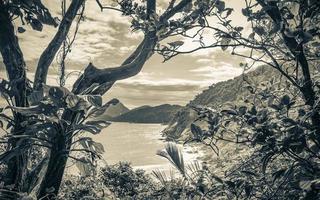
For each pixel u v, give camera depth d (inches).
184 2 197.3
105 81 243.3
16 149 217.0
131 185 328.5
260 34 104.7
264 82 127.0
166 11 199.3
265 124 95.7
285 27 95.0
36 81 241.9
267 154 96.0
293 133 90.0
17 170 239.3
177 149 140.3
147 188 317.1
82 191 301.4
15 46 225.5
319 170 94.8
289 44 99.0
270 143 91.5
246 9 106.3
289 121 91.7
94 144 223.0
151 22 131.8
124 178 331.9
